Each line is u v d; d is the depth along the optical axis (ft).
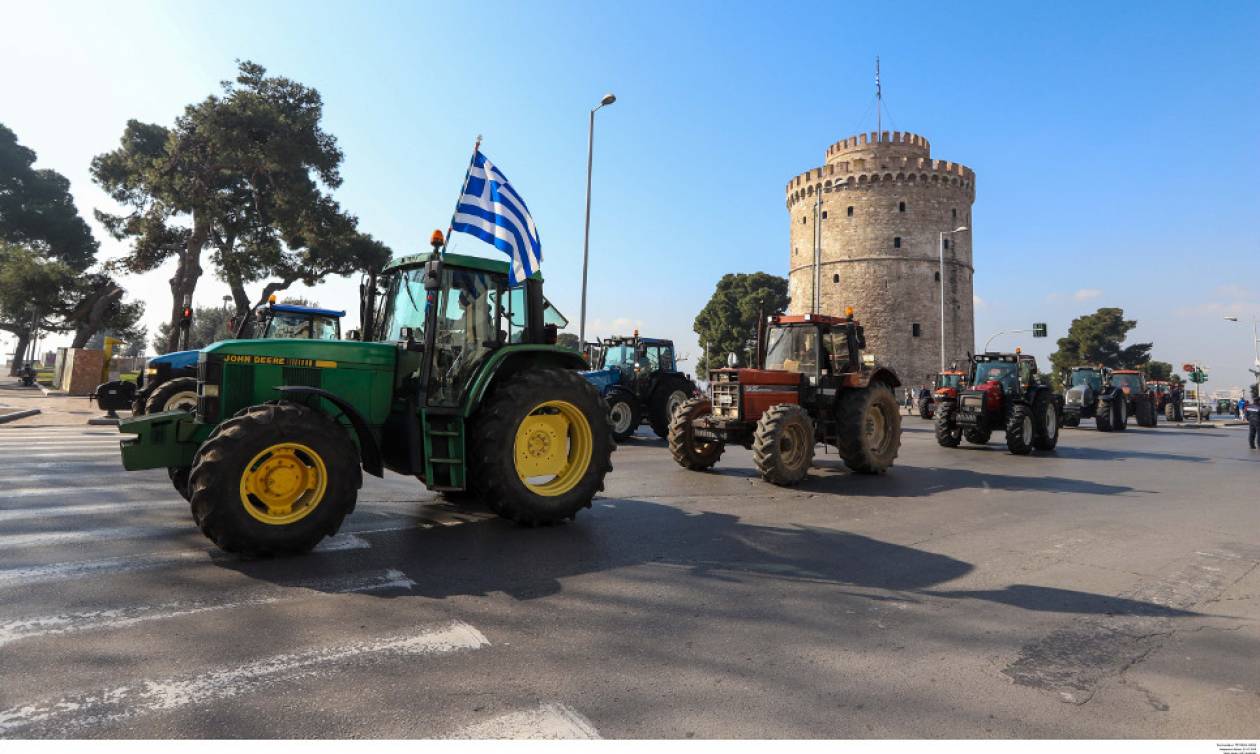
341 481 16.65
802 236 192.85
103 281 125.29
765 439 29.60
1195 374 118.62
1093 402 86.02
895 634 12.23
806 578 15.72
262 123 101.09
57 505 22.09
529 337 22.31
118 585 13.98
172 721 8.45
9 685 9.37
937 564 17.24
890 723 8.86
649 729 8.50
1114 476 36.04
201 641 11.10
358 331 23.84
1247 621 13.42
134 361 118.52
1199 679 10.59
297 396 17.47
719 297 239.09
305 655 10.63
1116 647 11.87
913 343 174.09
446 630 11.86
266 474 16.03
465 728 8.41
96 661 10.24
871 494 28.30
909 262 175.22
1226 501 28.27
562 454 21.25
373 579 14.84
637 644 11.41
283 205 105.60
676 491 28.32
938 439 52.34
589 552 17.66
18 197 164.96
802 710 9.15
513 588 14.43
